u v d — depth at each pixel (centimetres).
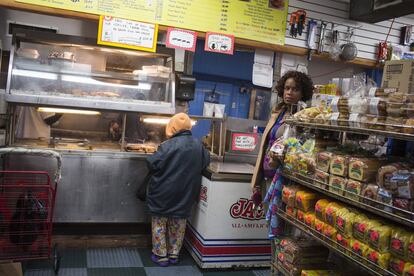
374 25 530
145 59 455
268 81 520
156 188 362
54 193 314
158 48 429
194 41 444
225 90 523
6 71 431
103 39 413
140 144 443
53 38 394
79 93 392
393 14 449
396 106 182
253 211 372
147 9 426
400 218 167
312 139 251
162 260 369
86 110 394
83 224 400
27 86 377
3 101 361
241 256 374
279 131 302
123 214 404
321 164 225
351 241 198
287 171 259
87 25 458
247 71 516
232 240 370
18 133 413
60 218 384
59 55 399
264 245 379
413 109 175
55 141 423
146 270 355
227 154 432
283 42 484
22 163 370
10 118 377
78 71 396
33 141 410
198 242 378
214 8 450
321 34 501
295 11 491
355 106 205
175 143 365
